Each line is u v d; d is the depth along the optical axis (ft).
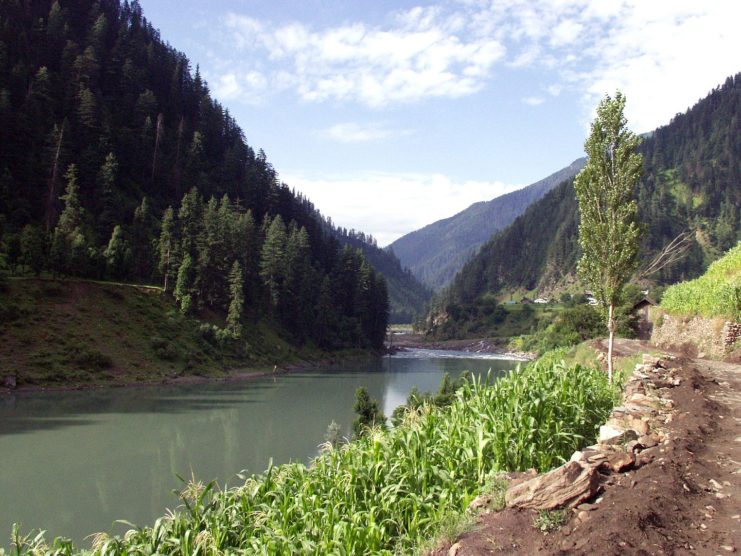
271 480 41.45
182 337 293.84
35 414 167.84
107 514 90.79
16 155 355.36
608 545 20.38
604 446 30.89
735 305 119.24
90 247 311.27
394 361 461.37
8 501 95.55
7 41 435.12
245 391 241.76
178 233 359.66
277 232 426.10
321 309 450.30
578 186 74.95
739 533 21.02
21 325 236.22
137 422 163.02
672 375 56.85
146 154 466.29
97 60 497.05
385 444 40.93
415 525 31.01
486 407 40.81
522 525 24.07
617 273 71.10
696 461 29.55
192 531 35.70
